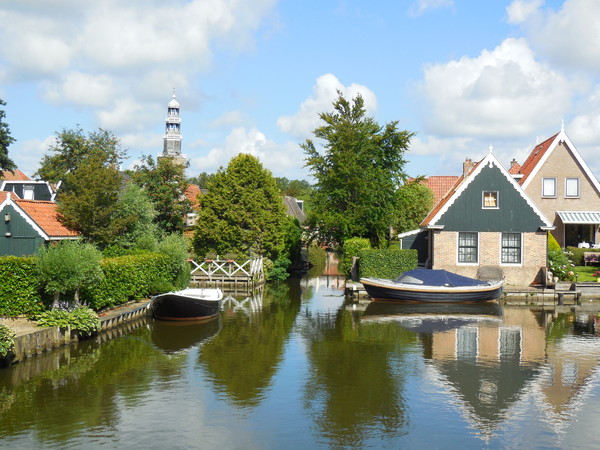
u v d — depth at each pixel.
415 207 48.12
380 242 45.66
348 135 41.69
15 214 27.39
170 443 11.20
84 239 29.89
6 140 47.44
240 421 12.39
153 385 14.93
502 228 32.81
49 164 58.91
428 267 35.03
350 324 23.78
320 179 42.88
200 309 24.45
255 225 40.91
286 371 16.31
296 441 11.33
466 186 33.00
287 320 24.92
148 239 30.64
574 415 12.80
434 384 15.05
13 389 14.47
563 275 33.31
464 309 27.67
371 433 11.76
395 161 44.81
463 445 11.16
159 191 40.47
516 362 17.31
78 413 12.80
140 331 22.25
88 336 20.61
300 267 52.66
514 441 11.37
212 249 41.94
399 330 22.38
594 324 23.61
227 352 18.66
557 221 40.00
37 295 19.62
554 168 40.03
